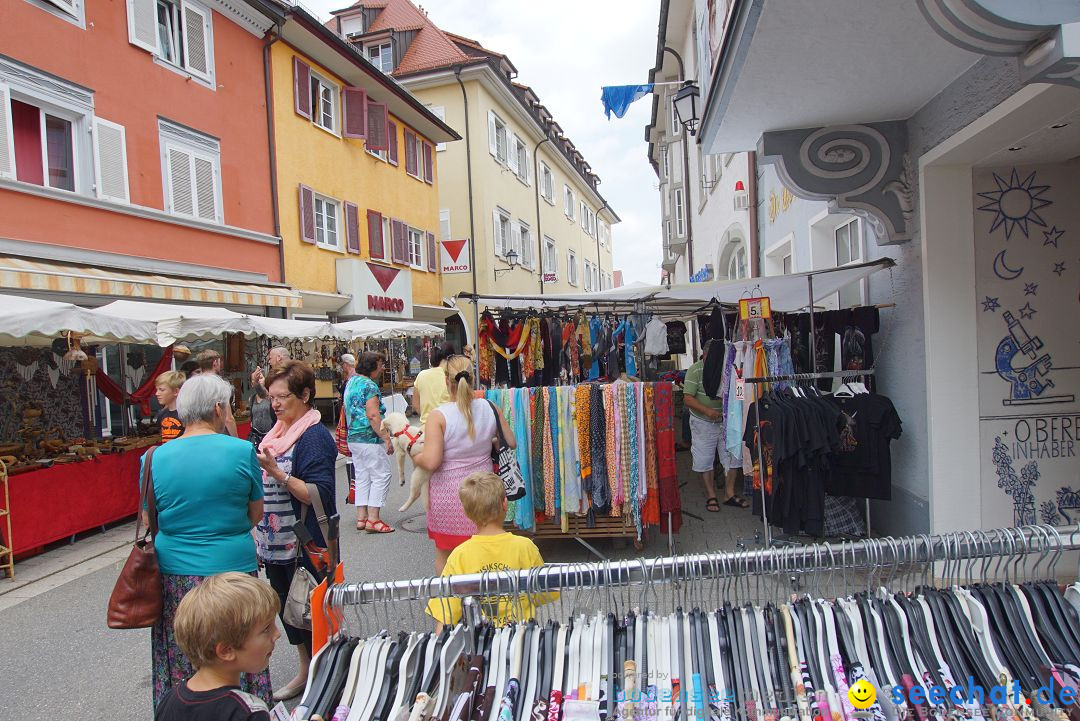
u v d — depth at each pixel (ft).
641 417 17.21
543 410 17.57
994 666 6.11
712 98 15.53
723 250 39.24
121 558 20.56
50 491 20.86
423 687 6.22
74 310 21.43
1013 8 7.13
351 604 6.75
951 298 14.75
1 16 29.07
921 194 14.98
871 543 6.59
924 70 13.15
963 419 14.76
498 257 82.79
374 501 22.04
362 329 45.55
